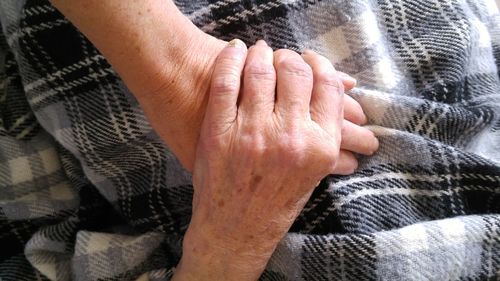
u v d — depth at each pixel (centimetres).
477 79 37
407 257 30
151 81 28
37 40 33
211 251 30
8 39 35
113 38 27
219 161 28
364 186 32
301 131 27
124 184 37
